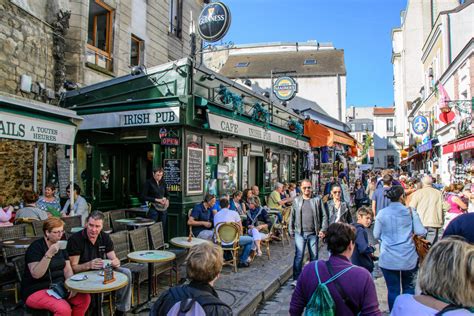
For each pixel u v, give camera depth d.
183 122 8.45
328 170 19.78
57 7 10.25
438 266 1.98
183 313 2.39
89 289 3.88
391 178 8.97
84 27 10.80
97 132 10.06
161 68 8.94
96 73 11.32
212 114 8.85
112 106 9.36
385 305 5.84
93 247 4.81
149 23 13.97
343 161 23.00
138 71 9.23
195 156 9.09
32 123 5.88
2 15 8.43
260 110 11.66
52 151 10.17
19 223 7.01
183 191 8.62
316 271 2.87
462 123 16.27
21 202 8.82
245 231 9.41
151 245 6.68
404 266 4.51
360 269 2.80
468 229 3.36
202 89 9.27
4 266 5.33
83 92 9.93
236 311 5.27
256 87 26.89
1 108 5.50
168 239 8.66
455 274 1.92
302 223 6.66
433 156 24.41
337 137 17.17
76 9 10.66
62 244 5.78
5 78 8.54
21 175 9.13
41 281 4.24
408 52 35.31
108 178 10.49
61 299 4.08
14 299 5.60
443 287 1.94
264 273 7.48
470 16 20.56
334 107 28.38
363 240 4.61
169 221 8.68
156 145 9.48
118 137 9.73
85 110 9.66
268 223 9.52
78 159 10.25
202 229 8.28
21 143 9.13
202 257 2.63
